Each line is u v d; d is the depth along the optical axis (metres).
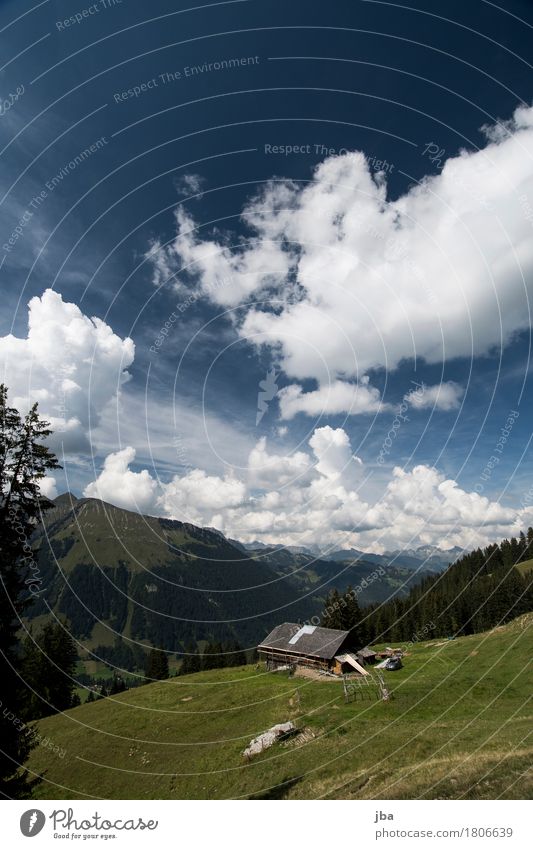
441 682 36.53
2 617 15.99
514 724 23.31
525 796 14.10
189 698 46.06
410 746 22.19
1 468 16.30
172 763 30.86
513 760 16.56
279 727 30.03
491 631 58.06
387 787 17.12
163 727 38.69
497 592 86.44
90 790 29.78
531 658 39.81
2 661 16.36
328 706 33.53
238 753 29.03
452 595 100.56
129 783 29.45
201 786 26.00
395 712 30.28
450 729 24.31
